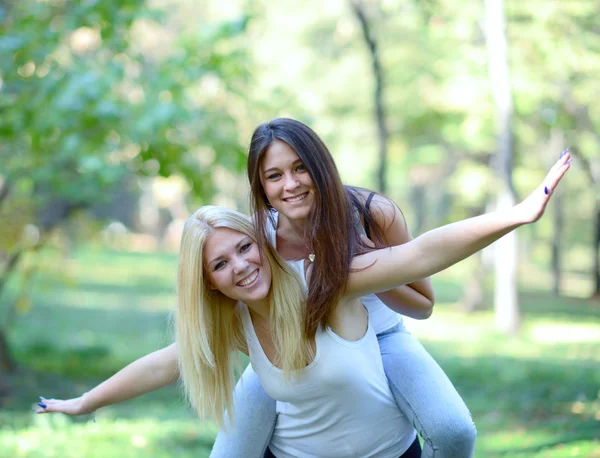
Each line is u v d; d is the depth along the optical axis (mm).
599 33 23875
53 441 9570
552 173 4117
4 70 12289
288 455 5160
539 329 25219
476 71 24828
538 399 12875
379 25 28016
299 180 4438
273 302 4605
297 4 30781
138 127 11578
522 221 4164
